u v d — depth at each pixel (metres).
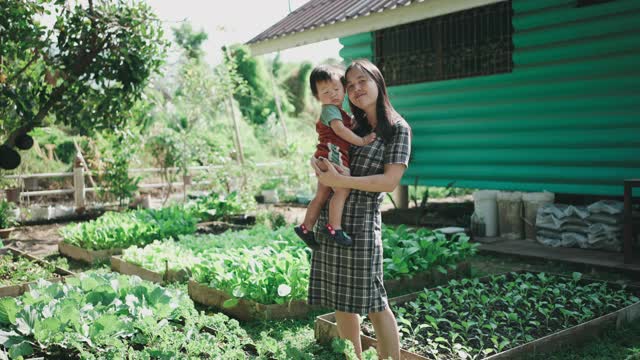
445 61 9.70
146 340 4.00
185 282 6.24
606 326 4.45
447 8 7.58
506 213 8.57
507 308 5.05
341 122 3.39
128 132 9.47
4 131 7.79
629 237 6.52
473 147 9.55
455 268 6.21
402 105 10.37
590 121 8.11
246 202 11.76
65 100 7.75
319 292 3.61
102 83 7.96
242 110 29.17
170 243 7.26
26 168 14.78
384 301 3.48
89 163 13.51
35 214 12.16
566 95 8.29
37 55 7.53
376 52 10.61
